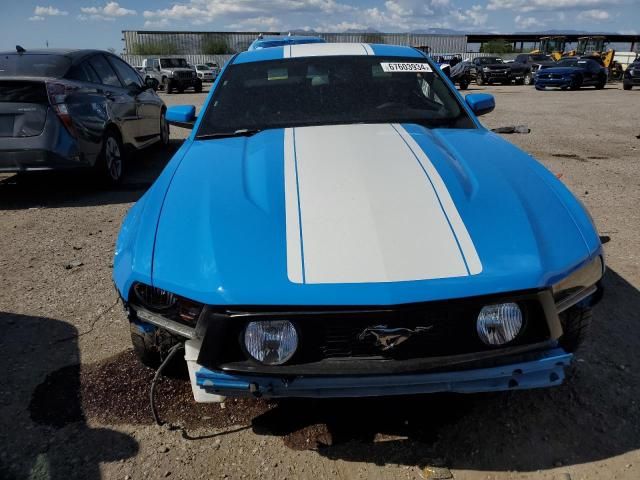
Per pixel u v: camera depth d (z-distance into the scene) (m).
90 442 2.30
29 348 3.00
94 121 5.91
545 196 2.30
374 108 3.25
